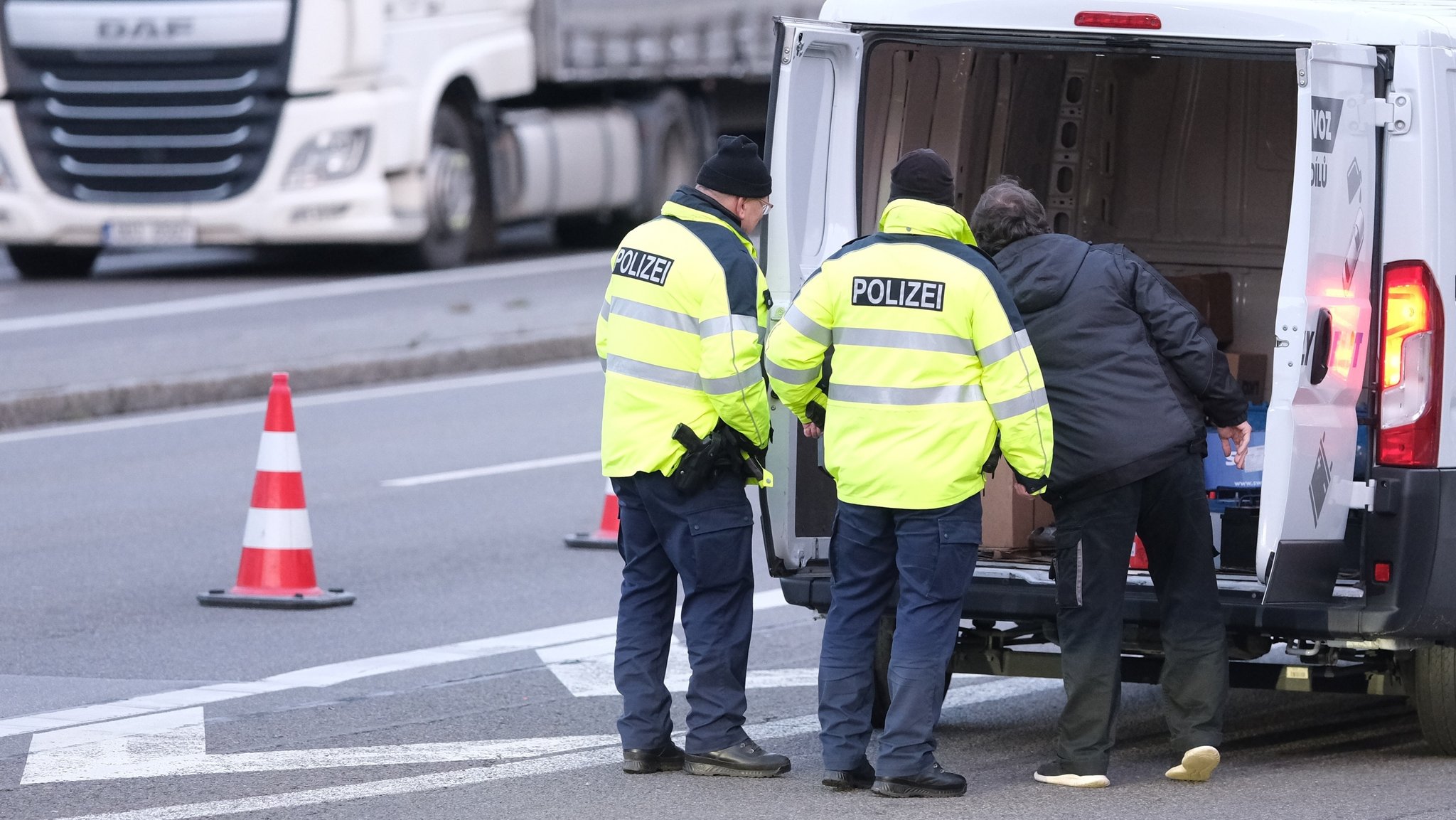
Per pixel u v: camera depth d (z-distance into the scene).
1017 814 22.72
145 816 22.73
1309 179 22.58
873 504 23.34
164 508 42.56
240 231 72.56
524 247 90.00
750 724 27.27
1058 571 24.03
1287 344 22.75
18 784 24.00
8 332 64.19
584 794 23.66
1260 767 25.00
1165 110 32.94
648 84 89.12
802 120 26.00
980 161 30.08
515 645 31.67
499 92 79.00
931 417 23.09
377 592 35.38
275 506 34.69
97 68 72.44
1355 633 23.69
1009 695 29.48
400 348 61.19
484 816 22.73
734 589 24.47
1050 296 23.70
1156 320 23.62
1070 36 25.22
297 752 25.52
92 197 73.06
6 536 39.78
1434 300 23.42
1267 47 24.19
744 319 23.56
